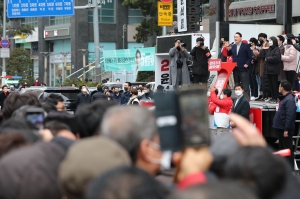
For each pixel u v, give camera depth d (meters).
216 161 6.42
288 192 5.83
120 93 37.03
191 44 30.66
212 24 67.06
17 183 6.11
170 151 4.91
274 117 21.12
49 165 6.23
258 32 34.22
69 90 35.59
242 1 62.78
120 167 4.14
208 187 3.54
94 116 7.93
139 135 5.34
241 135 5.41
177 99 4.87
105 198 3.91
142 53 55.12
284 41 29.59
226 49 28.06
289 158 20.92
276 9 58.38
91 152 4.97
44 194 6.10
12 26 117.56
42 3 49.03
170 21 47.66
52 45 109.12
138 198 3.95
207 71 26.56
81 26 97.94
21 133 7.49
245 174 4.71
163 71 32.53
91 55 99.00
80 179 4.91
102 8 99.50
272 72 25.48
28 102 12.14
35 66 114.38
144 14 78.62
